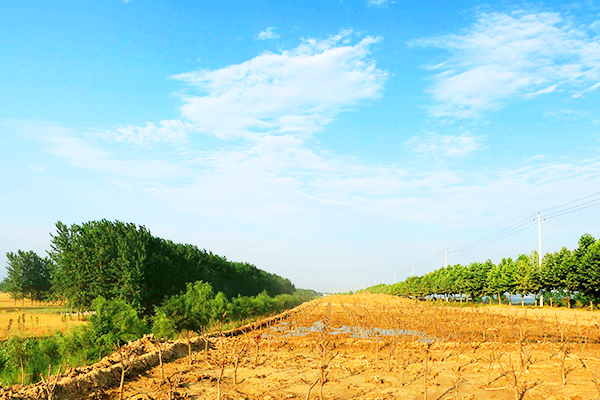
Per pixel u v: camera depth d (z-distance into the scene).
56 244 53.41
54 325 42.12
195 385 16.61
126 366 17.67
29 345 22.53
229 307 43.06
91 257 51.25
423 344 24.83
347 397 14.80
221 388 16.02
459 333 29.81
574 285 48.34
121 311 25.41
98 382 15.80
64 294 51.84
